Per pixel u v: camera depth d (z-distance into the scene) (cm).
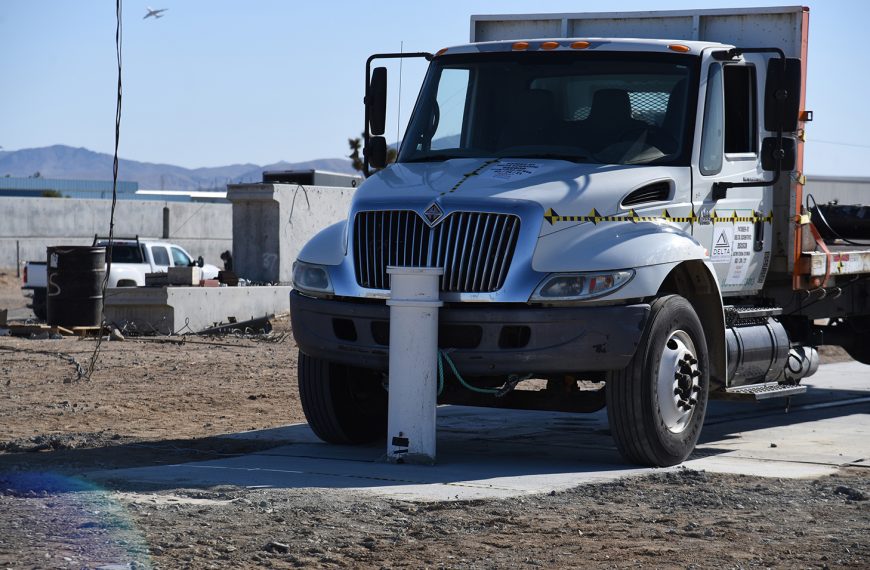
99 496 892
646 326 1064
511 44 1230
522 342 1049
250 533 773
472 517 841
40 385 1747
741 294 1300
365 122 1253
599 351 1039
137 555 705
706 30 1353
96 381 1806
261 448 1211
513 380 1094
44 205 6394
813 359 1448
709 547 757
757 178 1276
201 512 835
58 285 2736
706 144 1187
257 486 953
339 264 1113
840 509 891
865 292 1588
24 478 977
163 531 770
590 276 1038
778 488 983
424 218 1069
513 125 1190
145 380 1828
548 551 742
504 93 1205
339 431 1208
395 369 1076
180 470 1033
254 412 1511
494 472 1050
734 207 1241
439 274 1047
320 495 912
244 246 3506
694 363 1126
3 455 1135
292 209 3506
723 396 1203
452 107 1224
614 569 700
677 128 1167
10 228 6278
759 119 1283
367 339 1098
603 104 1174
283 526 796
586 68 1189
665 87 1175
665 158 1154
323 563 703
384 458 1109
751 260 1287
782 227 1334
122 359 2144
